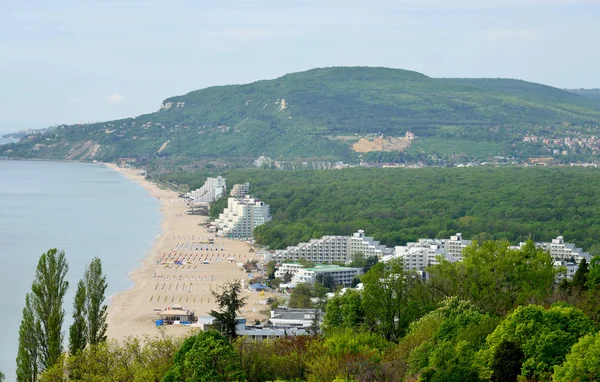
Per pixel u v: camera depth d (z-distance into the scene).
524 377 198.25
